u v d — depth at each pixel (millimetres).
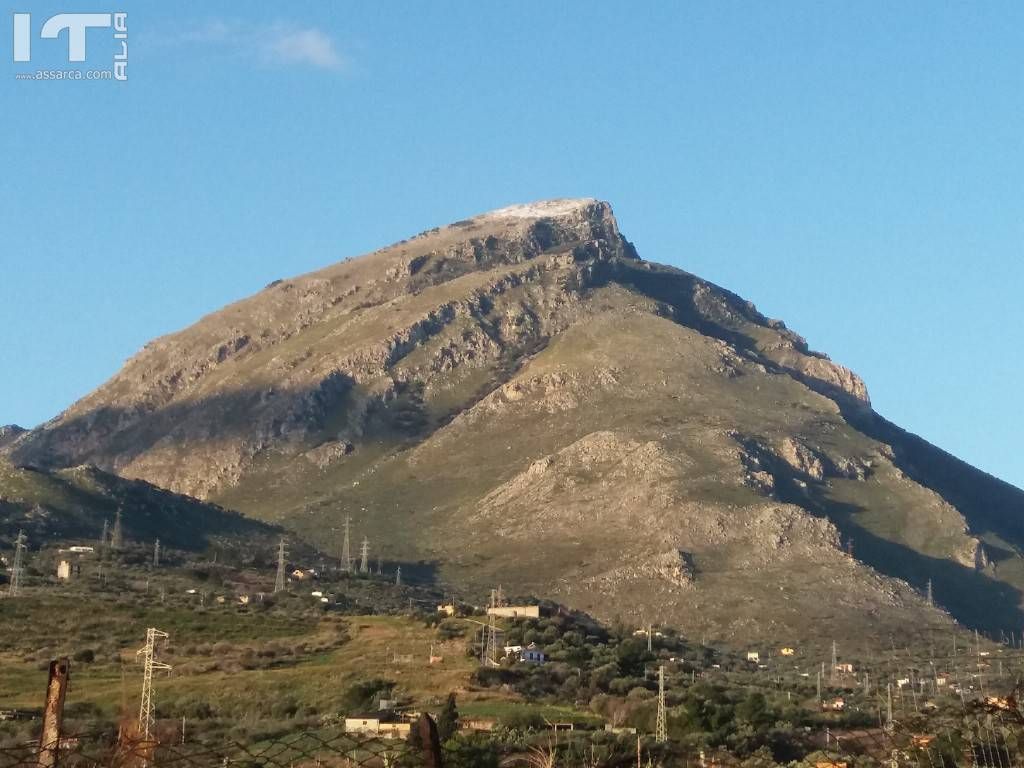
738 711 123438
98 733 36219
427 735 33688
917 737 54031
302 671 153500
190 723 105312
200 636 178375
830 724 121000
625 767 65000
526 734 100000
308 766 54469
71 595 195375
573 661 172625
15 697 129500
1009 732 52438
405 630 186000
